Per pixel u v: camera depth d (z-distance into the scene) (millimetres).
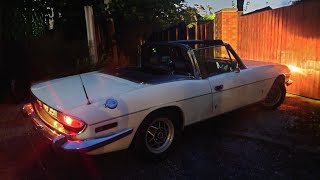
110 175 3277
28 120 5004
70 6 8016
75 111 2824
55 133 3023
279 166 3410
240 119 4992
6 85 7078
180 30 10383
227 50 4371
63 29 8711
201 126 4695
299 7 6066
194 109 3744
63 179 3195
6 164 3520
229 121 4902
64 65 8289
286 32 6449
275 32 6727
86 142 2818
